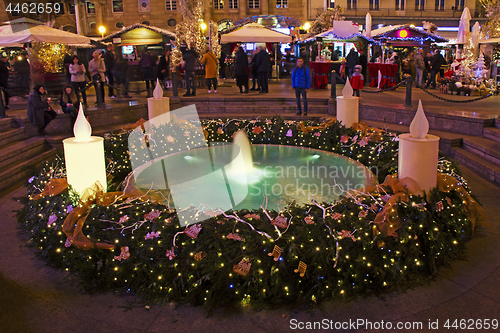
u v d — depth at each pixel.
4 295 3.10
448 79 13.11
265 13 31.58
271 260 2.96
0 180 5.89
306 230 3.11
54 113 8.45
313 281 2.96
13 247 3.90
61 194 3.95
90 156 3.68
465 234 3.79
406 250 3.17
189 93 12.73
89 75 16.66
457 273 3.27
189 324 2.74
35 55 12.17
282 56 22.73
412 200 3.37
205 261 2.94
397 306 2.88
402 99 11.13
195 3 15.80
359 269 3.04
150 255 3.06
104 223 3.35
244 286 2.90
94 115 9.77
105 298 3.07
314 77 15.04
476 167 6.16
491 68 15.09
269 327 2.70
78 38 11.28
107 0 30.98
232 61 20.41
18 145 7.40
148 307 2.93
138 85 17.06
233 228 3.13
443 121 8.02
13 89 12.52
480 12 36.31
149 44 20.27
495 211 4.51
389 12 35.84
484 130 7.23
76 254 3.26
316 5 32.50
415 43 17.53
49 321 2.79
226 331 2.66
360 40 16.77
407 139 3.58
